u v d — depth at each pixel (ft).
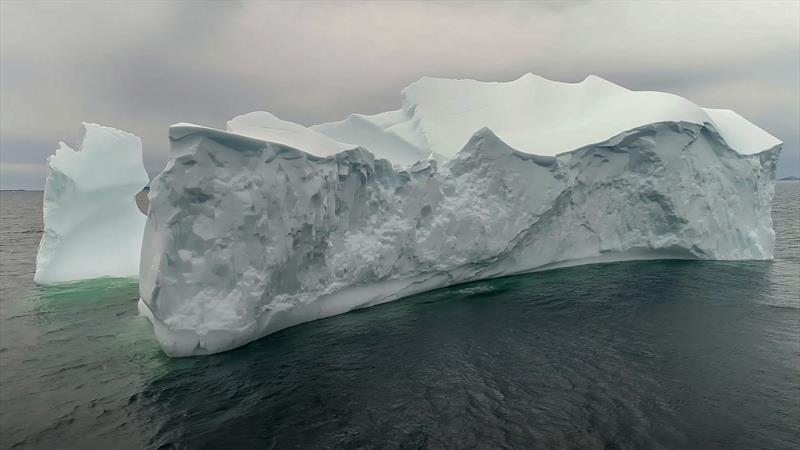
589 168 66.85
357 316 47.52
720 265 69.26
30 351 38.83
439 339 40.88
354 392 31.60
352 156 47.37
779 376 33.45
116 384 32.63
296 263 42.39
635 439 26.16
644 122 67.51
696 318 45.83
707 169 70.90
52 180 63.36
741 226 74.28
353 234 49.55
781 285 57.72
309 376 33.83
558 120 76.95
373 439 26.43
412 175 54.19
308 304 44.52
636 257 72.64
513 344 39.65
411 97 81.66
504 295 54.80
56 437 26.37
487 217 58.85
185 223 36.17
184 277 36.17
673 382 32.68
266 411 29.17
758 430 26.91
